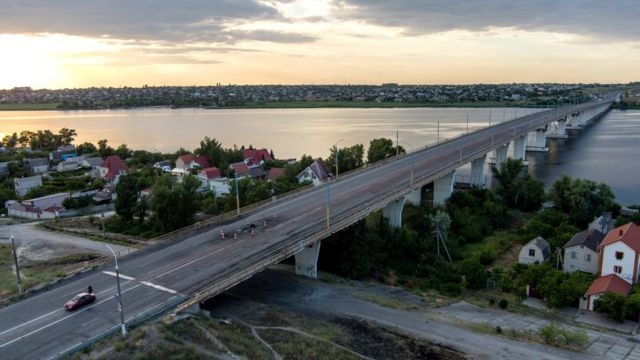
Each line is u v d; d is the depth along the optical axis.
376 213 104.38
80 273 61.88
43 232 100.94
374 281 78.81
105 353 43.94
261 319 59.50
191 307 54.00
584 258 79.19
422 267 84.31
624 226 80.62
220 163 162.88
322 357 52.03
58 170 186.62
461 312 67.69
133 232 100.56
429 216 99.06
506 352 56.09
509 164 131.50
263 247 68.31
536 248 84.44
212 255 66.12
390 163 134.12
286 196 99.12
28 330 47.91
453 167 120.12
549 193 119.88
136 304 52.69
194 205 99.50
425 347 56.53
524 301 72.69
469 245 99.31
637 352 56.78
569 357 55.38
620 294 66.38
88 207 127.38
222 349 49.25
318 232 73.31
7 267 76.25
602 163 194.12
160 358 44.62
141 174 156.75
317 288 71.69
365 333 58.84
